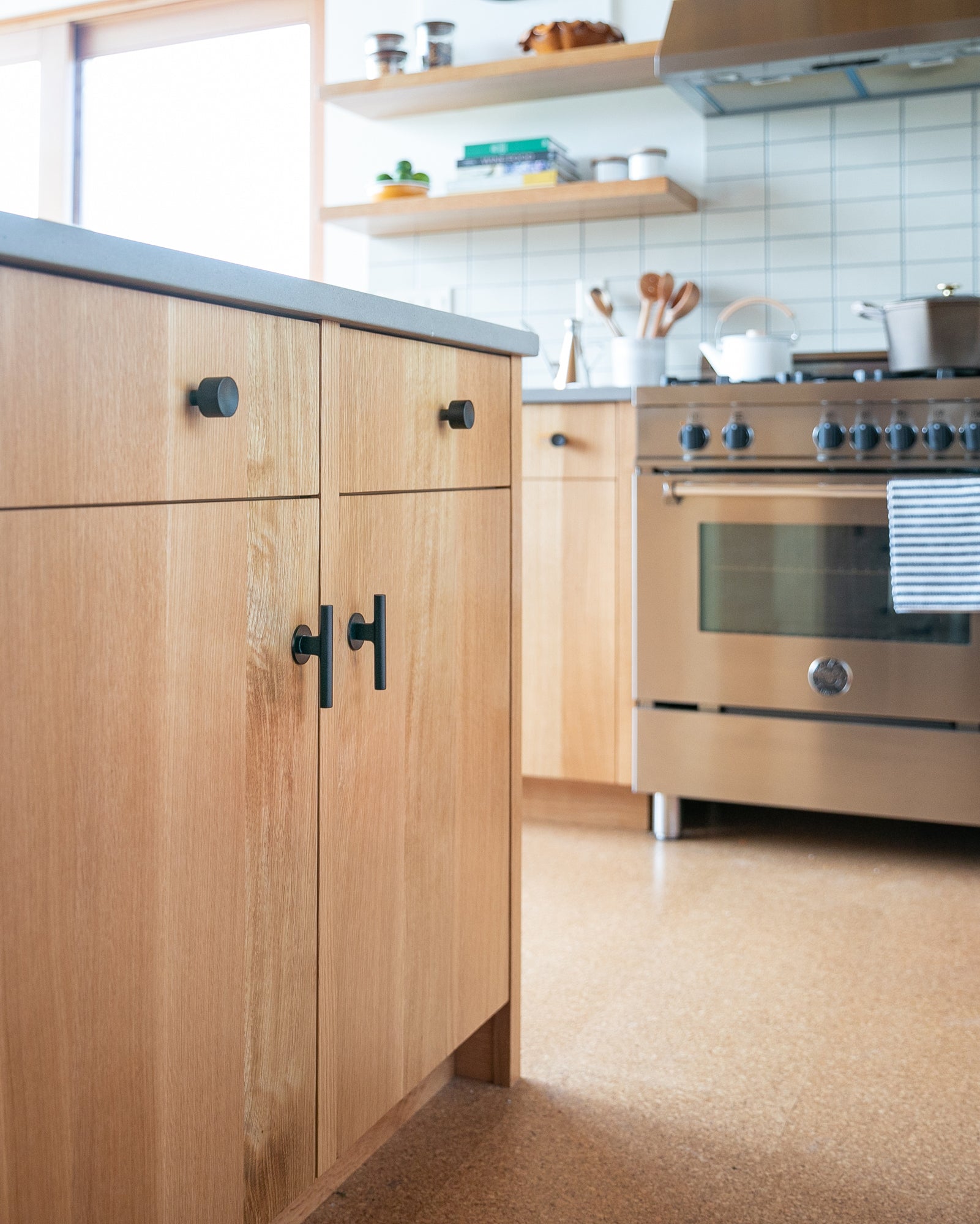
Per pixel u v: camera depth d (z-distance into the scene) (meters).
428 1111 1.44
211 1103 0.92
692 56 2.64
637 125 3.11
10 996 0.73
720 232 3.04
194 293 0.85
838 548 2.35
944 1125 1.40
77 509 0.76
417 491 1.20
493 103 3.24
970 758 2.29
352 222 3.24
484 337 1.31
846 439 2.31
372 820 1.14
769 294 3.00
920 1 2.48
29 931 0.74
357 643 1.08
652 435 2.46
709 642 2.46
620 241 3.14
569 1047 1.61
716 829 2.68
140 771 0.83
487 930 1.41
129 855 0.82
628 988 1.80
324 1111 1.07
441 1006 1.30
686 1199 1.25
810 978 1.83
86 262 0.74
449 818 1.30
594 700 2.61
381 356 1.12
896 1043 1.61
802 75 2.66
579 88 3.08
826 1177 1.29
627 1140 1.37
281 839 0.99
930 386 2.25
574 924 2.07
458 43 3.25
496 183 3.06
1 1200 0.73
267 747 0.96
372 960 1.15
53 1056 0.76
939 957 1.91
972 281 2.81
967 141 2.79
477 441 1.34
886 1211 1.23
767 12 2.64
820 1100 1.46
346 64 3.43
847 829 2.67
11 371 0.70
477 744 1.36
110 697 0.79
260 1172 0.99
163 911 0.86
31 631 0.73
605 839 2.60
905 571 2.21
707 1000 1.75
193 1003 0.89
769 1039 1.62
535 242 3.23
